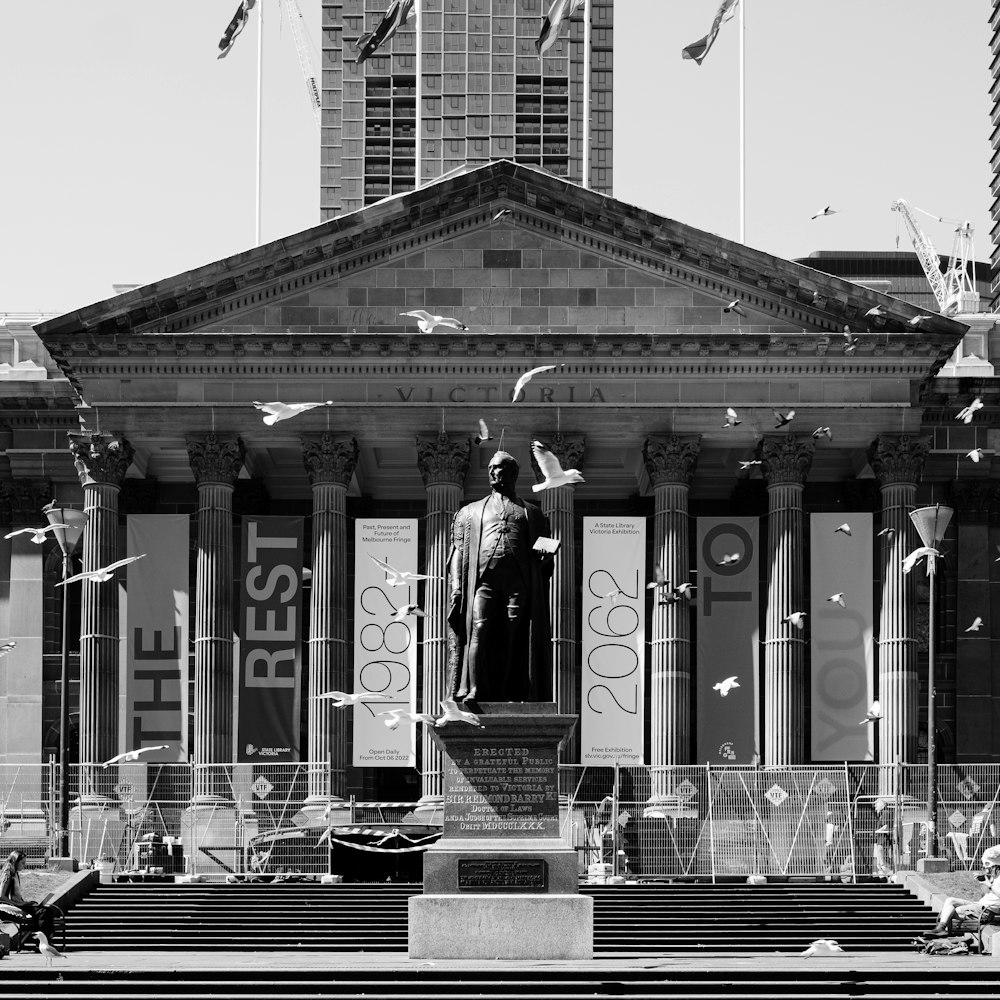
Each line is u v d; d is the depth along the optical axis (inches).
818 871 2832.2
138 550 3353.8
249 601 3329.2
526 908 1802.4
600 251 3437.5
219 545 3393.2
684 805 2950.3
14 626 3779.5
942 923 2177.7
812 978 1736.0
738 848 2856.8
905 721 3326.8
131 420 3408.0
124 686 3511.3
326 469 3400.6
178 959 2036.2
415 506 3809.1
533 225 3435.0
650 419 3403.1
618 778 2967.5
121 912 2402.8
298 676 3309.5
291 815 3203.7
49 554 3811.5
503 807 1818.4
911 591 3388.3
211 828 3046.3
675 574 3371.1
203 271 3383.4
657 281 3432.6
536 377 3403.1
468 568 1831.9
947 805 2906.0
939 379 3759.8
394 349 3388.3
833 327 3400.6
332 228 3388.3
